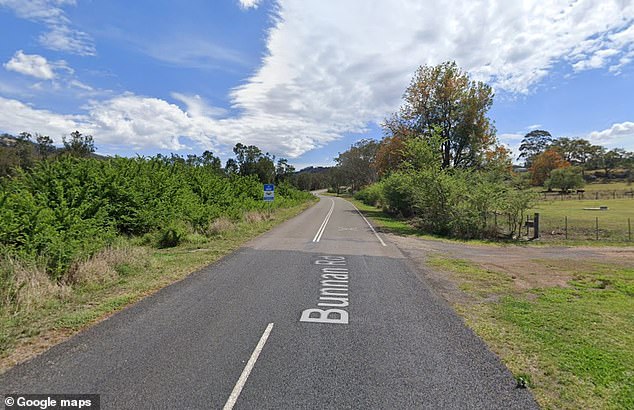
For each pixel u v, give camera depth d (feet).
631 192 230.68
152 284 26.58
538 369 14.87
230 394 12.71
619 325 19.84
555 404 12.48
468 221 62.23
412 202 82.02
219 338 17.39
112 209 44.27
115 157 55.98
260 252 40.75
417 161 81.30
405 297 24.80
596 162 390.01
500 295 25.85
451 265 36.52
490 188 61.82
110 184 46.24
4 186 36.86
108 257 30.37
